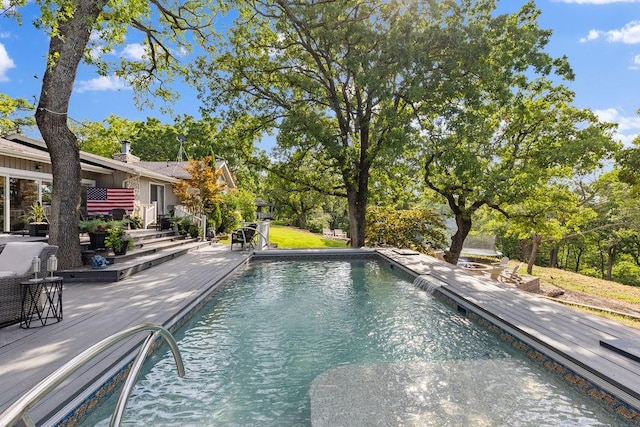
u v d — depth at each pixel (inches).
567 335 176.6
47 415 101.3
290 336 210.1
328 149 538.9
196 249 535.8
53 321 187.6
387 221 674.8
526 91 554.3
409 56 447.8
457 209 602.9
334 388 148.1
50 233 299.1
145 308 214.2
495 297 257.6
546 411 131.4
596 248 1228.5
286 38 568.1
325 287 342.3
